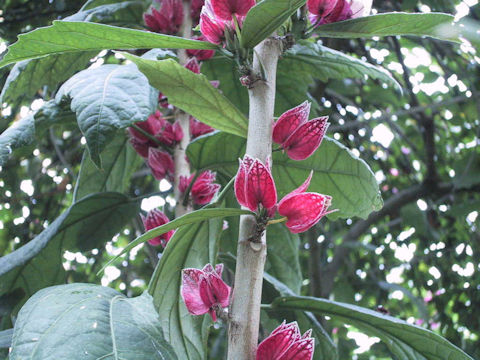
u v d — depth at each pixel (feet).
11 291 2.60
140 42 1.64
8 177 4.77
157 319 1.62
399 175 6.47
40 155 5.02
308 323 2.59
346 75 2.80
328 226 6.14
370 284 5.78
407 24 1.67
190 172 2.71
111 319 1.53
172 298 1.86
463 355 1.98
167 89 1.77
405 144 6.68
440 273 5.29
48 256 2.62
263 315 2.67
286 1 1.45
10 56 1.68
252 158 1.49
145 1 2.87
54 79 2.76
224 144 2.23
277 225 2.86
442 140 6.34
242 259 1.53
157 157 2.43
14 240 5.18
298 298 2.00
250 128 1.61
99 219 2.65
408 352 2.10
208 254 1.86
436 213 5.70
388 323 2.00
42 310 1.51
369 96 5.67
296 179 2.27
